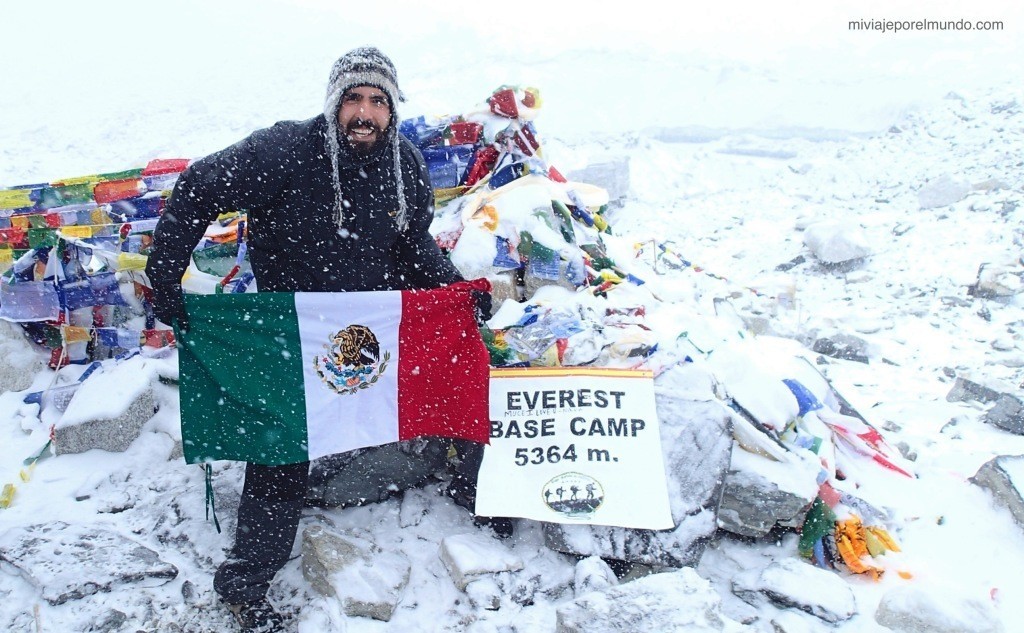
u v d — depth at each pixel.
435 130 4.11
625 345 3.21
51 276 3.58
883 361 5.43
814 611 2.60
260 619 2.53
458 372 2.73
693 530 2.79
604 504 2.82
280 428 2.53
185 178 2.41
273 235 2.55
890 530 3.09
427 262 2.81
